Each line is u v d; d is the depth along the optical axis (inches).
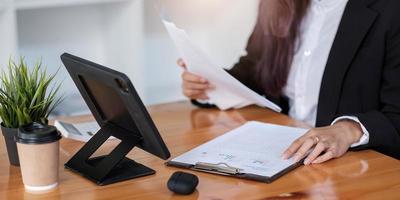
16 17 114.5
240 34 129.4
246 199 50.4
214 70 72.2
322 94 75.3
